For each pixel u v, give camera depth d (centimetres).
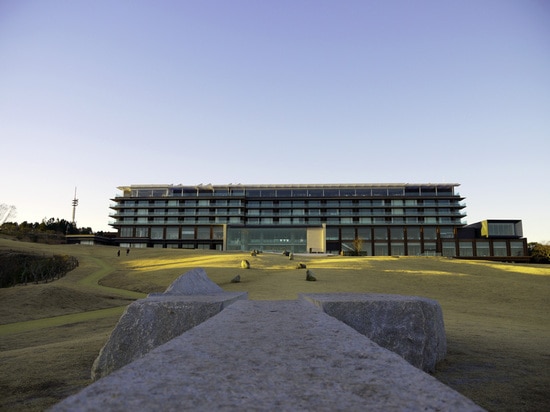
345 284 3203
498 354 807
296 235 10512
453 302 2542
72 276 4941
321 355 278
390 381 212
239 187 11744
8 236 10794
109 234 13112
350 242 11050
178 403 172
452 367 710
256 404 172
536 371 674
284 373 228
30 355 880
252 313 567
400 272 4009
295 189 11725
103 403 171
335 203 11369
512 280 3728
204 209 11612
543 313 2111
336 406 171
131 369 233
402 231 11025
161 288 3653
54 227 14250
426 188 11469
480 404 519
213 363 251
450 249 10694
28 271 4997
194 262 5672
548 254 10275
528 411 495
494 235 10431
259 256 6488
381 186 11456
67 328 1830
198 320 675
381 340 670
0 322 2131
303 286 3044
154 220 11650
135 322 693
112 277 4572
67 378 684
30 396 592
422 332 673
